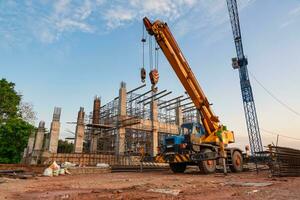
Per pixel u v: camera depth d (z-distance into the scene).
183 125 19.20
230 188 8.25
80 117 33.28
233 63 60.56
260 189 7.80
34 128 37.88
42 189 8.59
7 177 13.97
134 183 10.62
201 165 16.61
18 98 41.50
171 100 41.88
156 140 36.56
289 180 11.09
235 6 58.50
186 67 17.39
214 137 17.88
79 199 6.16
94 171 20.16
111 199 6.10
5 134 35.94
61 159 26.56
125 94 35.28
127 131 36.03
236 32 59.53
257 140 57.34
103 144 39.28
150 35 16.30
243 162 20.27
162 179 12.58
